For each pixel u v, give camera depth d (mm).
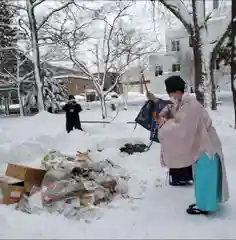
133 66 28750
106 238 3402
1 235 3549
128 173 5789
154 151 7898
